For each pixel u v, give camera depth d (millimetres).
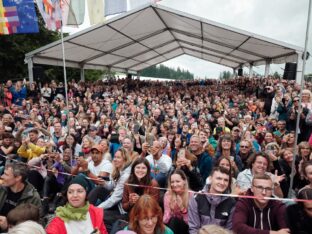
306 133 6031
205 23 13500
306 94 6125
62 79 32406
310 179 3174
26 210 2400
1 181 3414
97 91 16781
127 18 13719
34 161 5012
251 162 3787
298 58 12922
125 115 11117
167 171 4496
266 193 2598
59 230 2463
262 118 9008
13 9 5949
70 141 5418
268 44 14266
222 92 18953
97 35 15320
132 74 34781
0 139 5789
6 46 22469
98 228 2568
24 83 13164
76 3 6672
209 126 8711
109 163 4672
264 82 16500
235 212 2682
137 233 2504
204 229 1857
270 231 2426
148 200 2535
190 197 3201
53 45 14625
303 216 2586
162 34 19688
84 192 2578
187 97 16953
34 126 7289
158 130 9109
